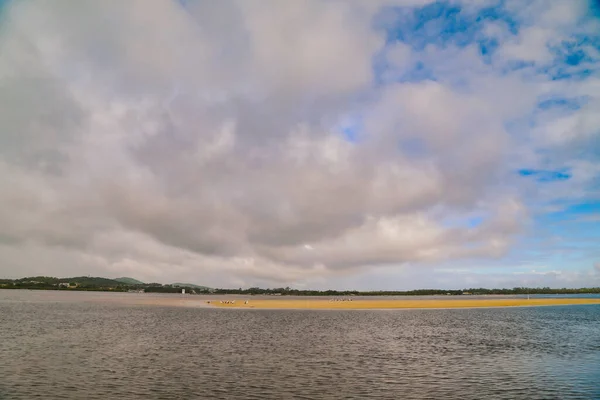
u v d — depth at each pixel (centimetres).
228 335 5094
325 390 2423
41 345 4066
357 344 4347
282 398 2253
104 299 17850
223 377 2723
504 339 4891
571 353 3838
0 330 5294
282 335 5150
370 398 2269
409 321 7519
